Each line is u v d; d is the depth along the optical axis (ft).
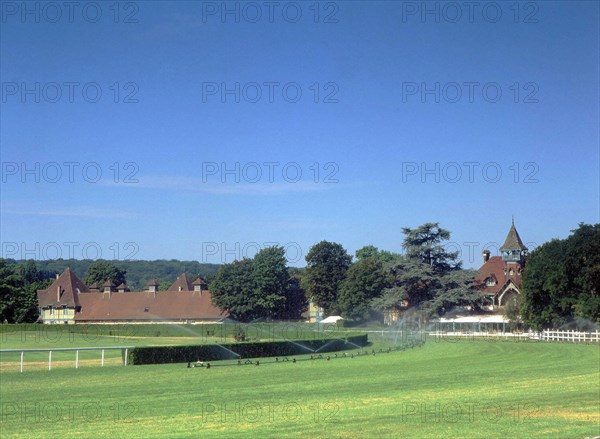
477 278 440.45
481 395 94.84
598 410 79.36
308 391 104.27
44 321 506.89
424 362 166.30
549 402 86.38
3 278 413.18
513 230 452.35
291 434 66.33
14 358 193.06
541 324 295.69
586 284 279.49
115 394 104.37
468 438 63.46
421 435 65.05
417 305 381.19
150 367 159.02
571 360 167.73
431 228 393.29
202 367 158.40
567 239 289.53
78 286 525.75
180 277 566.36
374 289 409.28
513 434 65.16
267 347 197.98
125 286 576.20
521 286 310.24
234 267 455.22
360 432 66.90
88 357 197.36
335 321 406.82
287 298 467.52
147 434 67.92
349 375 132.26
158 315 482.69
